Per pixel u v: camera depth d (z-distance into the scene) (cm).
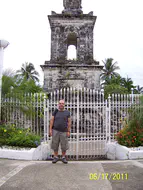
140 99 947
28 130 922
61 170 599
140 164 673
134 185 482
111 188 463
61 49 1808
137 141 874
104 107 1015
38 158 833
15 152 765
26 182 494
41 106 962
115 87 2097
